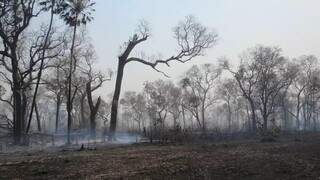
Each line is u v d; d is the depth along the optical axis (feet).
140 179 62.28
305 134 178.40
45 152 106.93
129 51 199.41
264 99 316.40
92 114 195.72
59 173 68.74
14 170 71.77
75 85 232.53
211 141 133.69
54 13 165.37
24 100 188.44
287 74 328.70
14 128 160.45
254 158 79.00
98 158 82.89
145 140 146.20
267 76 309.22
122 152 94.68
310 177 64.23
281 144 109.50
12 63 165.37
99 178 63.41
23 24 163.84
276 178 63.77
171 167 70.23
